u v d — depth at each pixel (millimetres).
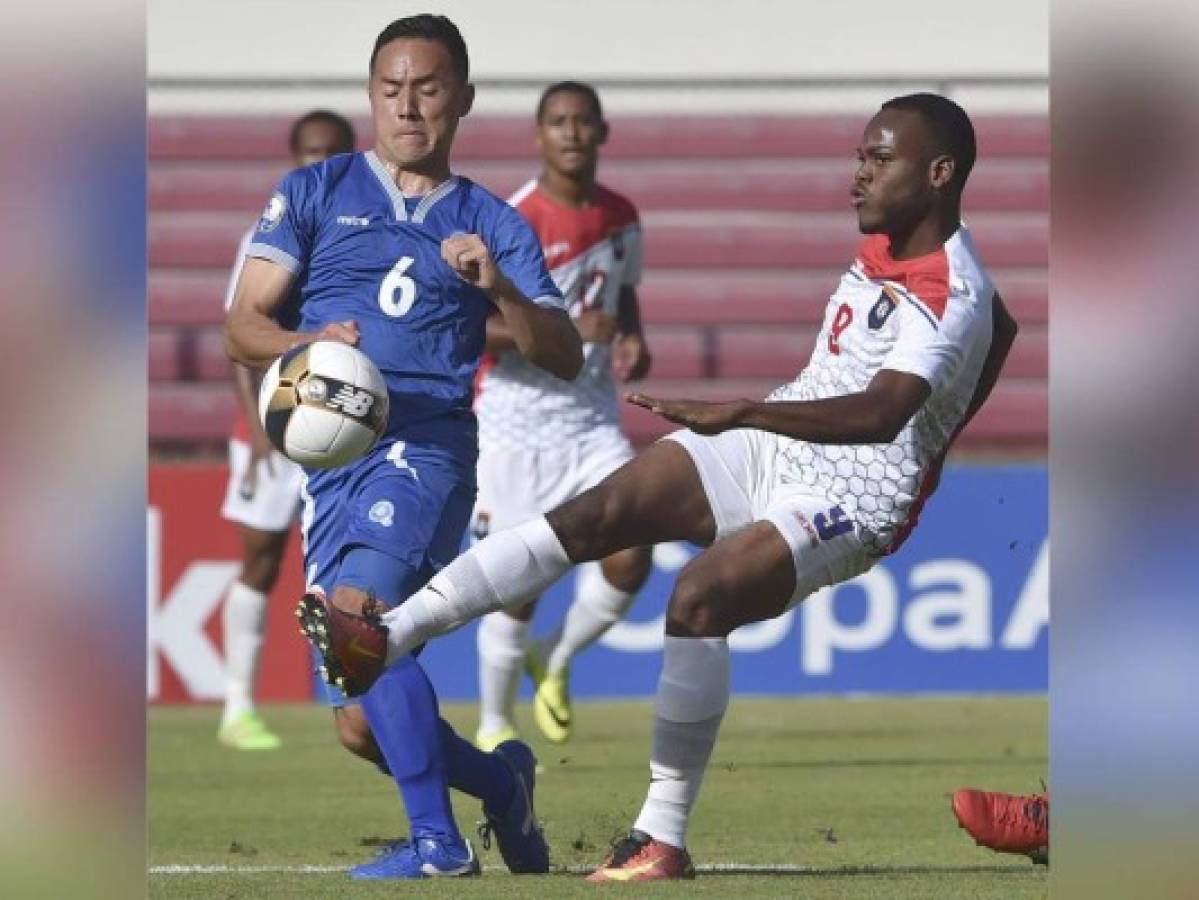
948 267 20750
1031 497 50469
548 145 38500
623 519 21188
